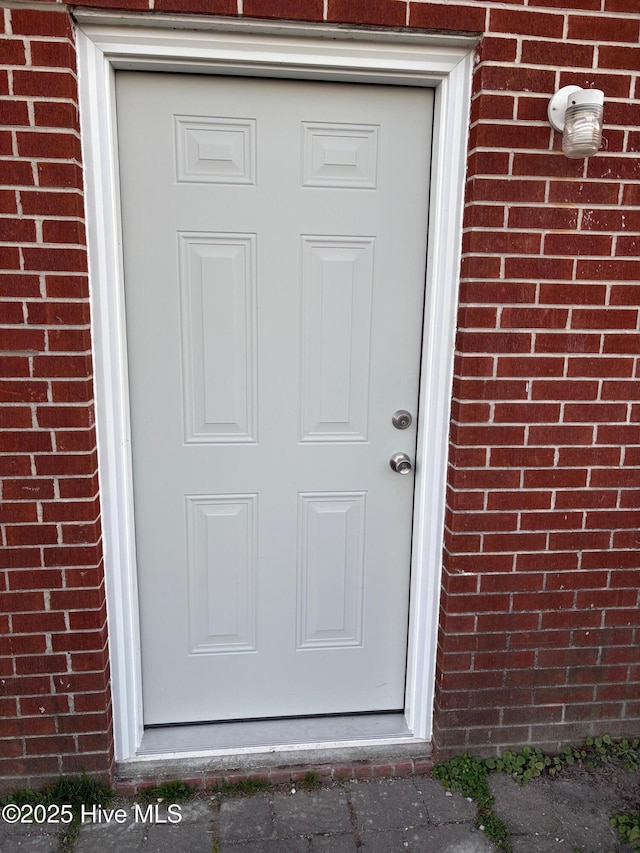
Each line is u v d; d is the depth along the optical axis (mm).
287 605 2277
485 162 1889
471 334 1973
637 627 2246
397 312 2131
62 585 1954
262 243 2029
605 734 2314
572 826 1985
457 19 1802
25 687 2002
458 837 1940
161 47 1781
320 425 2176
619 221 1970
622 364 2049
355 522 2256
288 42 1812
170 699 2285
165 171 1950
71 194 1764
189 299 2031
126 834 1930
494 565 2127
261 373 2109
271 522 2213
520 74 1856
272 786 2125
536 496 2100
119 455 1998
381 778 2176
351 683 2365
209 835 1933
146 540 2160
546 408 2047
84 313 1827
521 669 2215
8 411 1845
